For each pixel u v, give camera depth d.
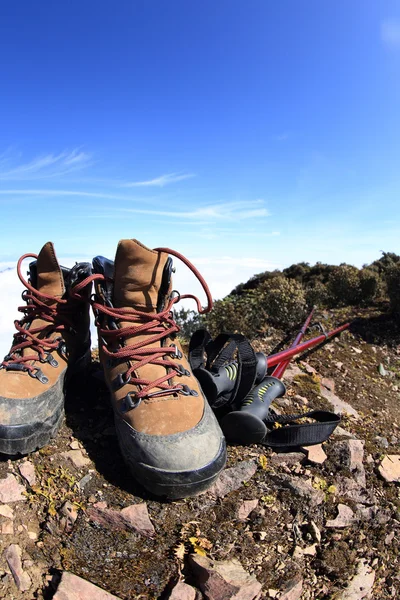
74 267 0.53
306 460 0.57
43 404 0.47
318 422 0.58
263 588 0.42
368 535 0.52
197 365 0.62
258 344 1.07
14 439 0.44
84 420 0.55
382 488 0.59
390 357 1.17
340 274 1.78
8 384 0.46
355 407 0.83
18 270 0.52
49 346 0.50
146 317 0.50
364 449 0.65
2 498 0.42
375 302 1.70
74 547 0.41
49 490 0.44
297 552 0.46
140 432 0.44
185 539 0.43
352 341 1.23
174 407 0.46
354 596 0.45
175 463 0.42
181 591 0.38
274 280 1.39
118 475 0.48
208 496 0.49
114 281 0.51
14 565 0.38
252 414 0.55
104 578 0.39
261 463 0.55
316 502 0.52
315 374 0.89
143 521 0.43
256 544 0.45
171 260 0.52
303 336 1.17
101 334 0.52
